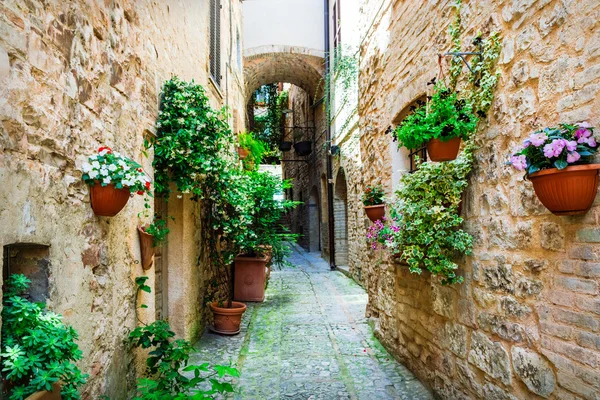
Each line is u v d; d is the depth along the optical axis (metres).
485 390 2.68
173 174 4.06
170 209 4.64
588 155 1.74
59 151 2.01
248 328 5.76
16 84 1.67
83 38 2.29
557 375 2.02
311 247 16.86
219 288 6.56
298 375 4.02
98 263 2.46
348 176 9.41
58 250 2.00
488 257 2.65
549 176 1.81
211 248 6.03
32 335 1.68
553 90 2.06
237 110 9.62
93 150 2.41
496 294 2.56
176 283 4.63
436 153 2.74
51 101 1.94
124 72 2.93
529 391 2.24
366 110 5.90
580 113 1.89
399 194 3.30
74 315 2.14
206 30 5.90
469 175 2.91
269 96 17.48
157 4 3.75
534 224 2.20
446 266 2.93
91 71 2.39
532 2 2.21
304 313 6.60
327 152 11.60
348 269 10.41
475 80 2.82
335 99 10.66
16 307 1.72
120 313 2.81
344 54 8.91
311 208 16.86
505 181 2.47
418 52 3.86
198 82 5.43
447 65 3.24
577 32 1.90
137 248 3.19
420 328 3.79
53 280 1.95
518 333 2.33
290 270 12.08
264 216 7.48
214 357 4.53
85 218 2.29
